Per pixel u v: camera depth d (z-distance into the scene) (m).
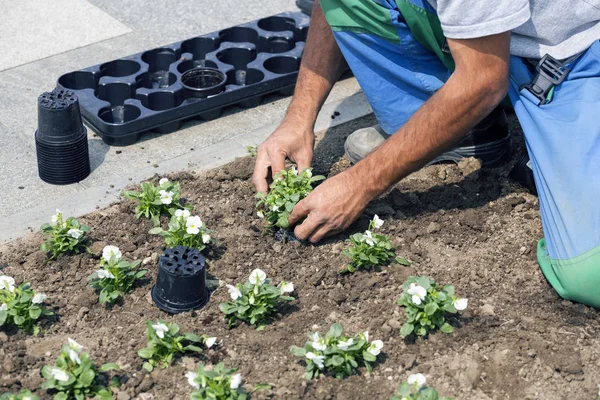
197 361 1.87
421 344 1.91
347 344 1.81
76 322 1.94
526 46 2.08
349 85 2.63
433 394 1.76
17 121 2.45
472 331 1.93
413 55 2.18
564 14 2.05
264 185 2.16
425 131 1.99
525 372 1.87
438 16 1.96
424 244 2.13
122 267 1.96
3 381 1.82
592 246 1.93
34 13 2.86
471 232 2.16
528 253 2.12
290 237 2.13
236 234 2.14
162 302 1.96
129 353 1.88
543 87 2.08
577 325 1.95
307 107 2.25
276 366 1.87
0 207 2.19
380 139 2.30
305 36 2.74
